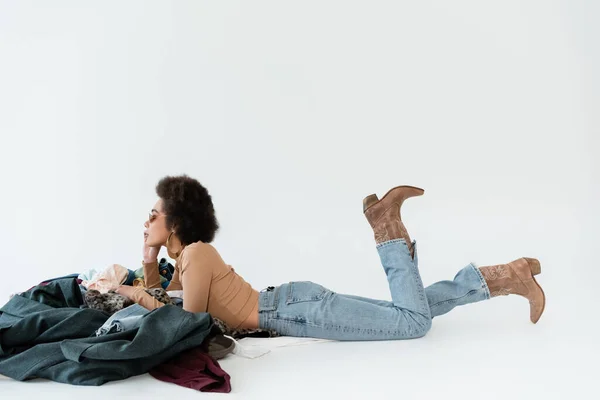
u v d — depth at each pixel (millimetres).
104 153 6656
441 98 6754
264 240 5746
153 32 6867
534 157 6648
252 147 6629
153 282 3582
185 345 2838
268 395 2633
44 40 6824
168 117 6723
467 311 3945
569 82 6727
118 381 2744
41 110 6742
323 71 6824
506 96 6758
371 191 6391
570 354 3096
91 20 6859
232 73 6812
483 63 6801
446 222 6102
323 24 6883
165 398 2561
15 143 6664
